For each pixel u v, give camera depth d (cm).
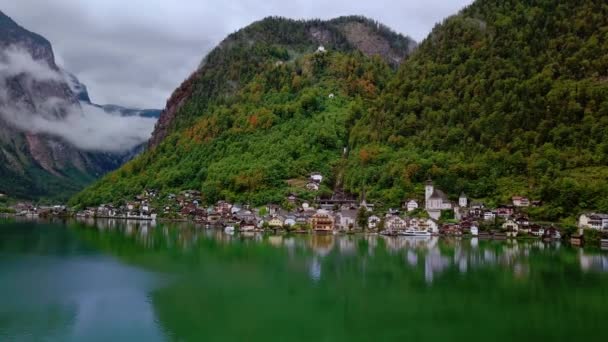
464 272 11012
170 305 8681
